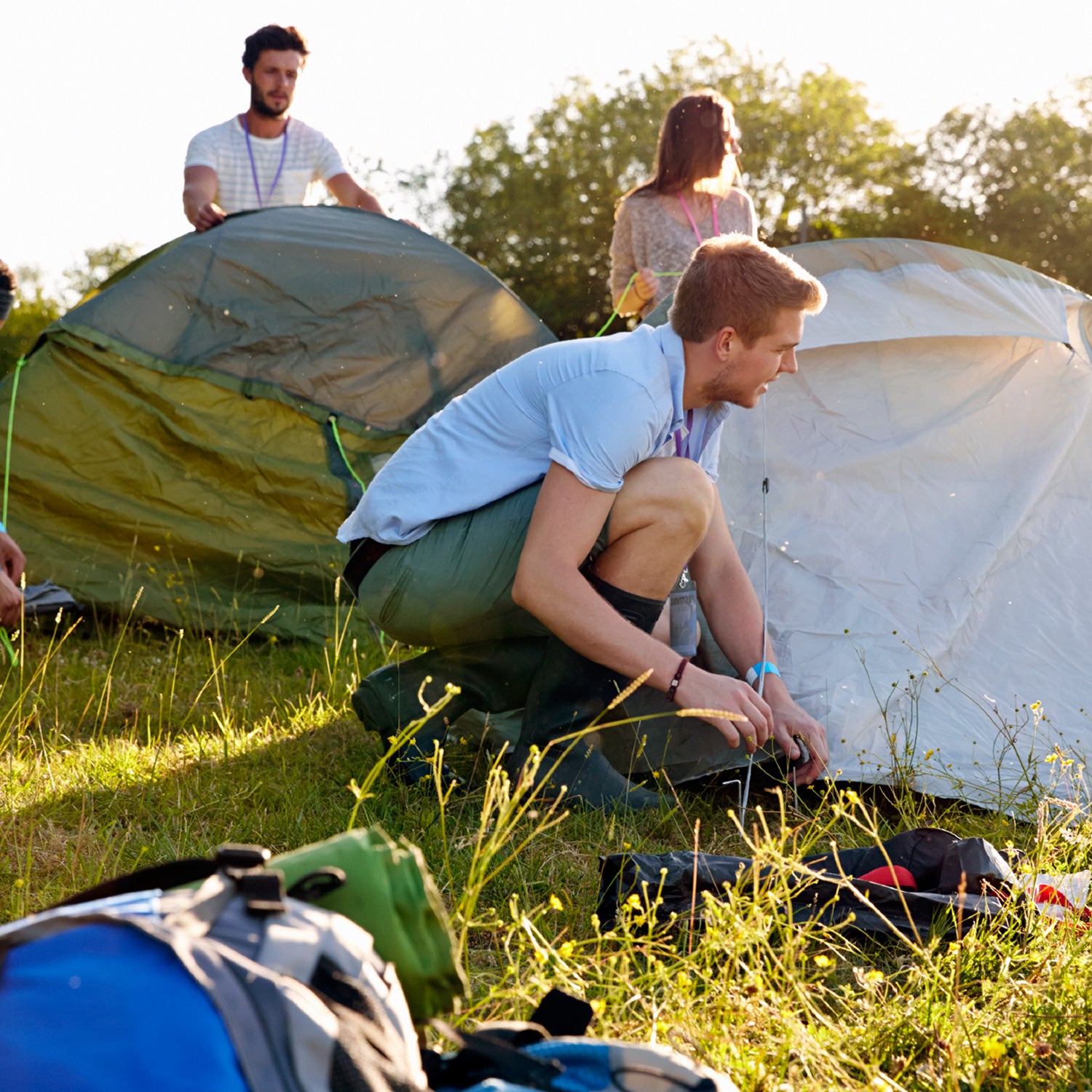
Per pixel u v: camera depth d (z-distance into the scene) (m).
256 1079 0.87
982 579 3.12
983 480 3.34
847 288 3.47
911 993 1.65
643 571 2.37
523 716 2.51
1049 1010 1.56
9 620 2.96
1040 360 3.52
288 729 3.02
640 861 1.91
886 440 3.35
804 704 2.73
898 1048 1.51
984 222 24.89
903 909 1.83
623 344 2.36
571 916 1.95
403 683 2.67
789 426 3.36
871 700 2.74
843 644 2.92
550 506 2.30
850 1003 1.62
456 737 2.80
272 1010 0.90
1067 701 2.91
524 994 1.52
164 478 4.15
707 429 2.53
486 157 28.22
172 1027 0.87
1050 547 3.27
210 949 0.92
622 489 2.33
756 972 1.56
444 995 1.20
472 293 4.51
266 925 1.00
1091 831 2.14
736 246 2.33
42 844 2.22
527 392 2.43
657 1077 1.10
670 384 2.35
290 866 1.17
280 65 4.66
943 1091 1.41
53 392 4.15
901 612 3.02
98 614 4.05
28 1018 0.87
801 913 1.86
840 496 3.26
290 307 4.32
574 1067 1.12
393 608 2.55
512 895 1.82
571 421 2.30
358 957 1.04
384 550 2.58
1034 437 3.42
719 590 2.71
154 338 4.19
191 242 4.31
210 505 4.17
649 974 1.60
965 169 25.30
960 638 3.03
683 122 3.88
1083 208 23.89
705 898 1.69
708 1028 1.50
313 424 4.27
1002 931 1.77
